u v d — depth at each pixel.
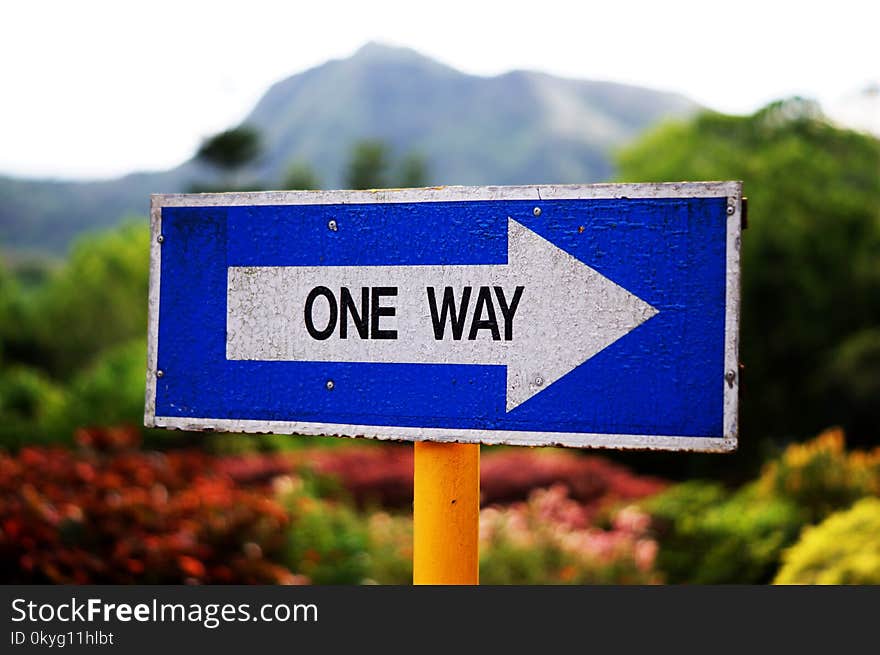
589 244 1.32
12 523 3.42
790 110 24.22
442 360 1.36
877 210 19.94
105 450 5.55
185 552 3.69
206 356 1.45
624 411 1.30
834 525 4.08
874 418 14.93
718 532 5.64
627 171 25.16
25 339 28.62
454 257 1.37
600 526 7.57
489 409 1.34
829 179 20.69
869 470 6.01
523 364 1.33
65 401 8.84
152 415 1.47
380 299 1.39
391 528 6.03
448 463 1.38
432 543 1.38
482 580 5.35
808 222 18.75
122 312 29.14
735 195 1.28
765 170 20.72
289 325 1.42
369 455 10.07
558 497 7.15
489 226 1.36
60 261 88.00
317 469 8.13
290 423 1.41
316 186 30.83
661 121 25.98
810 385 16.69
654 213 1.30
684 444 1.27
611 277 1.31
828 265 18.33
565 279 1.33
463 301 1.36
